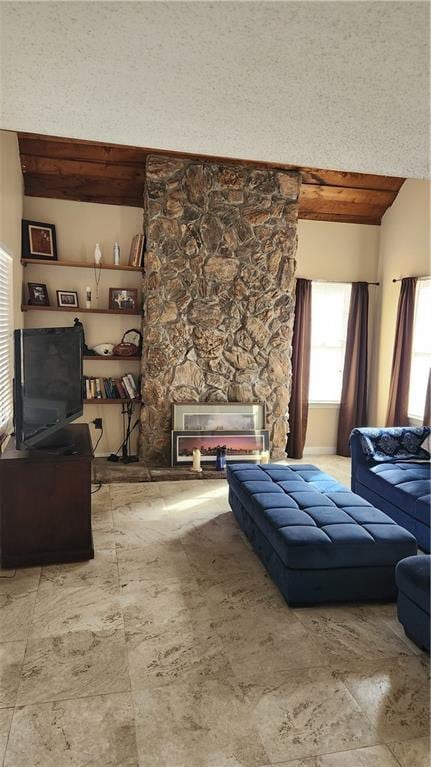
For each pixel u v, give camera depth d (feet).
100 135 6.39
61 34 3.98
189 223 16.42
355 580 8.80
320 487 11.41
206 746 5.77
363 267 19.63
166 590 9.18
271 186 16.94
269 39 3.93
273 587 9.41
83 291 17.12
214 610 8.59
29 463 9.79
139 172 16.56
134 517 12.66
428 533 10.82
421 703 6.56
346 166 7.42
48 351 10.51
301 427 18.98
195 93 5.04
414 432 14.33
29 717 6.10
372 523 9.46
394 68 4.35
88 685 6.68
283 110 5.40
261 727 6.07
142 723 6.07
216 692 6.63
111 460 17.08
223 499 14.17
